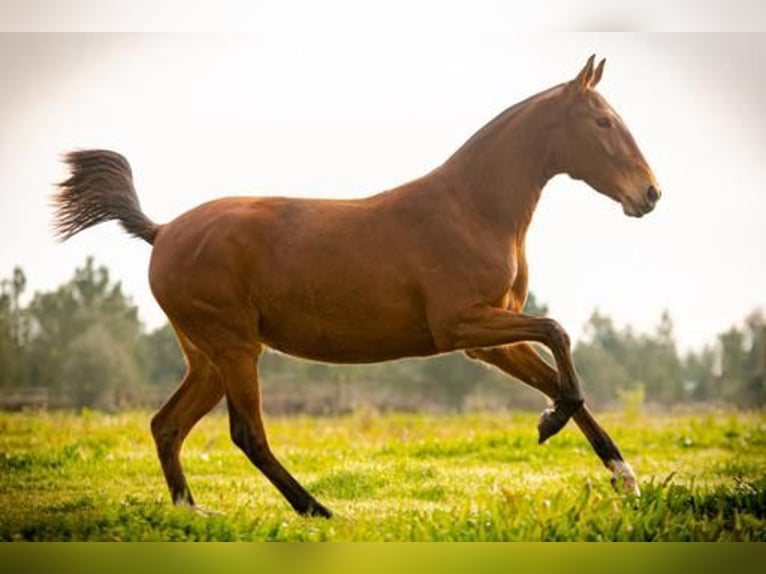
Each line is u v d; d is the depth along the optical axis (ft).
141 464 52.29
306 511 36.47
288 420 102.83
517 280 38.04
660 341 259.80
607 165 36.88
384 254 35.83
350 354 37.04
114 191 39.47
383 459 58.29
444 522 33.47
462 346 35.76
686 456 61.05
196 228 37.37
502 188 37.24
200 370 38.99
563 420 35.09
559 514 32.99
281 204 37.52
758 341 224.94
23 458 52.54
